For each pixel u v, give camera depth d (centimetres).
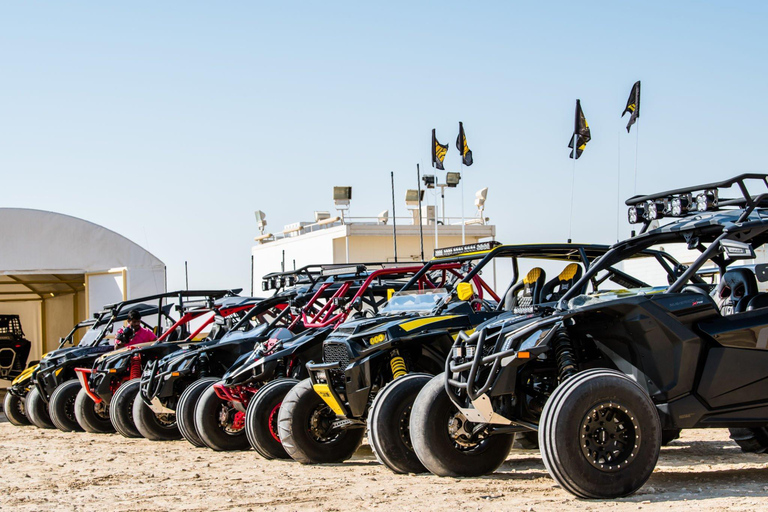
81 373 1366
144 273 2300
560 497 581
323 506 602
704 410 602
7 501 695
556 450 550
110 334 1579
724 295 715
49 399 1460
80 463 960
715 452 845
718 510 515
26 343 2544
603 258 668
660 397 601
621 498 564
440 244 3416
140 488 741
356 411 764
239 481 752
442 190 2998
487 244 858
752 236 621
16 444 1240
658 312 598
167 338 1362
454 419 669
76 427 1437
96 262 2281
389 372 779
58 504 669
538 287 836
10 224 2202
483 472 678
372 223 3369
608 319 619
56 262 2242
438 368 785
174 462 930
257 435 880
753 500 548
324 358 806
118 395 1260
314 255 3494
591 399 555
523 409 639
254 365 927
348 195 3403
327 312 999
